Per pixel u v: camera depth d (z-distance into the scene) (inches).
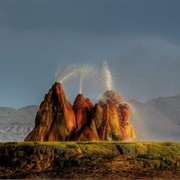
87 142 3149.6
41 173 2861.7
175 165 3009.4
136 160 2972.4
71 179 2805.1
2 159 2982.3
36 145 2989.7
